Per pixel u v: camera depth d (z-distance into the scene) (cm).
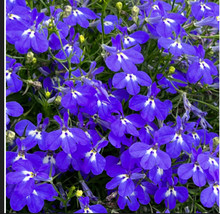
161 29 25
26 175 22
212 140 24
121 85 24
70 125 23
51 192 22
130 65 24
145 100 24
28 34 23
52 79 25
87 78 24
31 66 24
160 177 24
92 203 24
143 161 23
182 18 25
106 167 24
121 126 23
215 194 23
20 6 24
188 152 24
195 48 25
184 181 25
